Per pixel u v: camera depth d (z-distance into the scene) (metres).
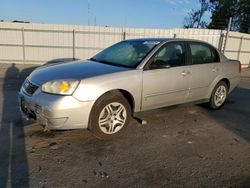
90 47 17.89
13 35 17.38
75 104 3.47
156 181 2.83
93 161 3.22
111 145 3.70
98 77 3.69
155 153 3.50
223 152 3.61
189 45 4.89
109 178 2.86
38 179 2.79
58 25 17.42
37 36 17.53
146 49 4.43
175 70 4.51
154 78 4.21
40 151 3.44
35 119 3.68
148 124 4.61
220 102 5.70
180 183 2.81
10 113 4.99
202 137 4.13
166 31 17.58
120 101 3.93
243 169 3.15
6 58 17.75
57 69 4.05
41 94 3.54
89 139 3.87
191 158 3.39
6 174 2.87
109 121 3.86
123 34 17.66
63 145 3.64
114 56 4.66
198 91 5.05
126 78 3.90
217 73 5.37
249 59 20.41
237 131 4.46
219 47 18.09
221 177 2.96
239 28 39.78
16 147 3.52
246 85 10.09
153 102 4.33
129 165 3.15
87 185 2.72
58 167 3.05
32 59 17.89
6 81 9.20
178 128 4.48
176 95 4.64
